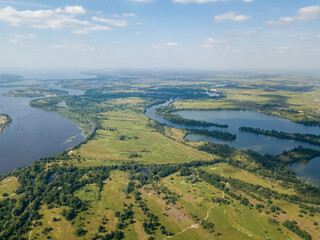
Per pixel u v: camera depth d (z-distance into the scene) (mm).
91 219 182250
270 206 193125
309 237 160500
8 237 161875
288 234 166375
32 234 164125
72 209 189500
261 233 168375
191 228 173750
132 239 162125
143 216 186750
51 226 172750
